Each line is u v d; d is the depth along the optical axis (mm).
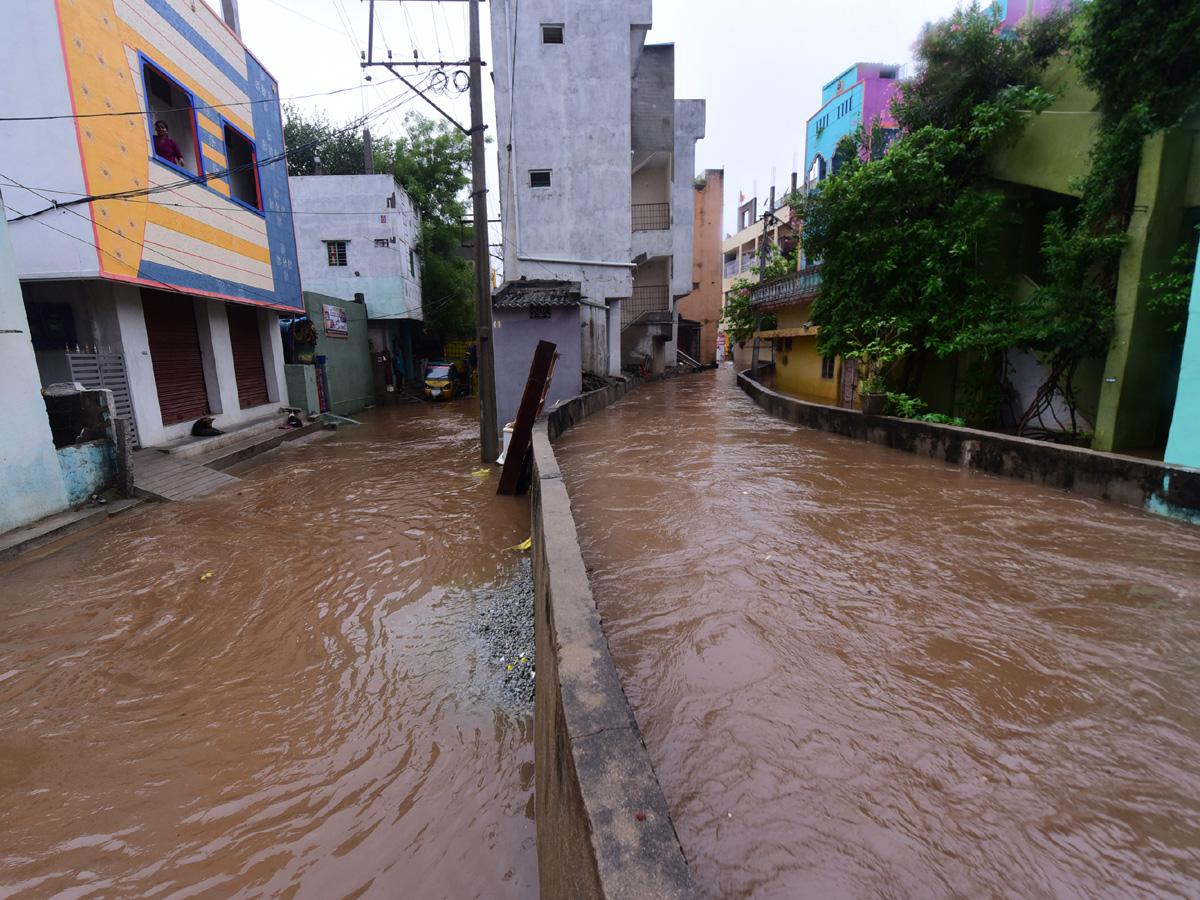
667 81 23344
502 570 5742
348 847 2664
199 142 11875
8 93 8344
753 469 7727
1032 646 3127
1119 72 7008
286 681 3979
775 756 2332
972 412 10664
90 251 8805
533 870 2508
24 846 2688
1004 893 1751
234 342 14273
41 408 7090
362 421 18625
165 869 2566
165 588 5461
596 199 18828
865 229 10531
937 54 9391
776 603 3697
